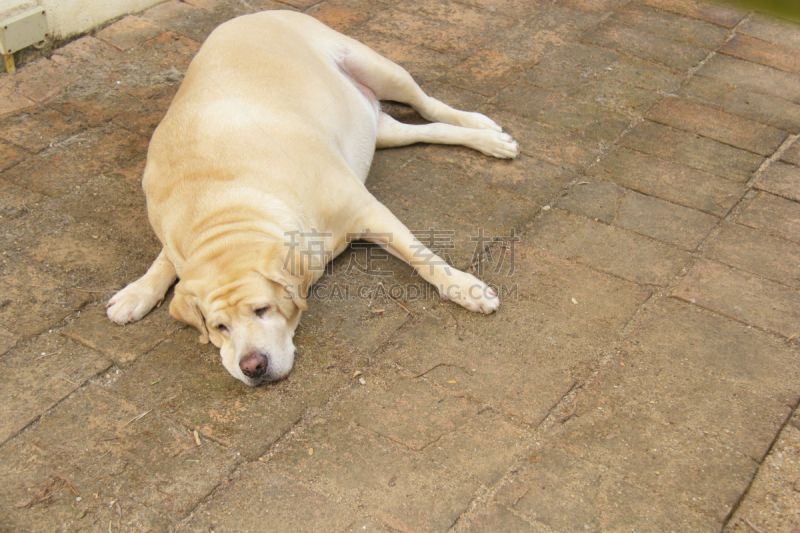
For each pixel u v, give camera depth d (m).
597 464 2.00
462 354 2.36
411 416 2.15
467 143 3.29
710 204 3.01
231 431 2.12
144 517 1.90
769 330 2.42
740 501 1.91
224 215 2.36
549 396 2.21
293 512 1.90
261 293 2.17
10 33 3.64
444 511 1.89
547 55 4.05
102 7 4.14
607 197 3.05
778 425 2.10
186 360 2.37
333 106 2.84
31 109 3.55
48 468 2.02
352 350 2.38
